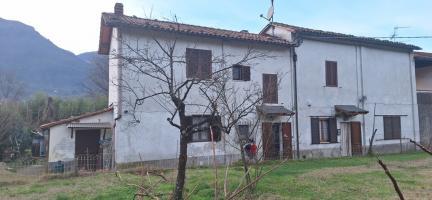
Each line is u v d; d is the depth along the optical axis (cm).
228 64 1931
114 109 1841
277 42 2058
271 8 2316
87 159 1730
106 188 1221
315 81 2220
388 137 2473
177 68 1816
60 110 3325
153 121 1766
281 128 2053
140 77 1744
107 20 1672
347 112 2216
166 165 1775
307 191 1132
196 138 1844
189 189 1096
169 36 1823
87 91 5184
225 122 1767
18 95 4362
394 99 2527
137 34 1753
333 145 2244
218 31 2016
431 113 2716
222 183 1148
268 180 1272
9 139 2577
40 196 1159
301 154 2122
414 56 2662
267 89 1838
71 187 1285
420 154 2334
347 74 2347
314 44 2242
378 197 1056
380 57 2498
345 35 2314
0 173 1677
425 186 1206
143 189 570
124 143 1703
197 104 1672
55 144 1834
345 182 1272
